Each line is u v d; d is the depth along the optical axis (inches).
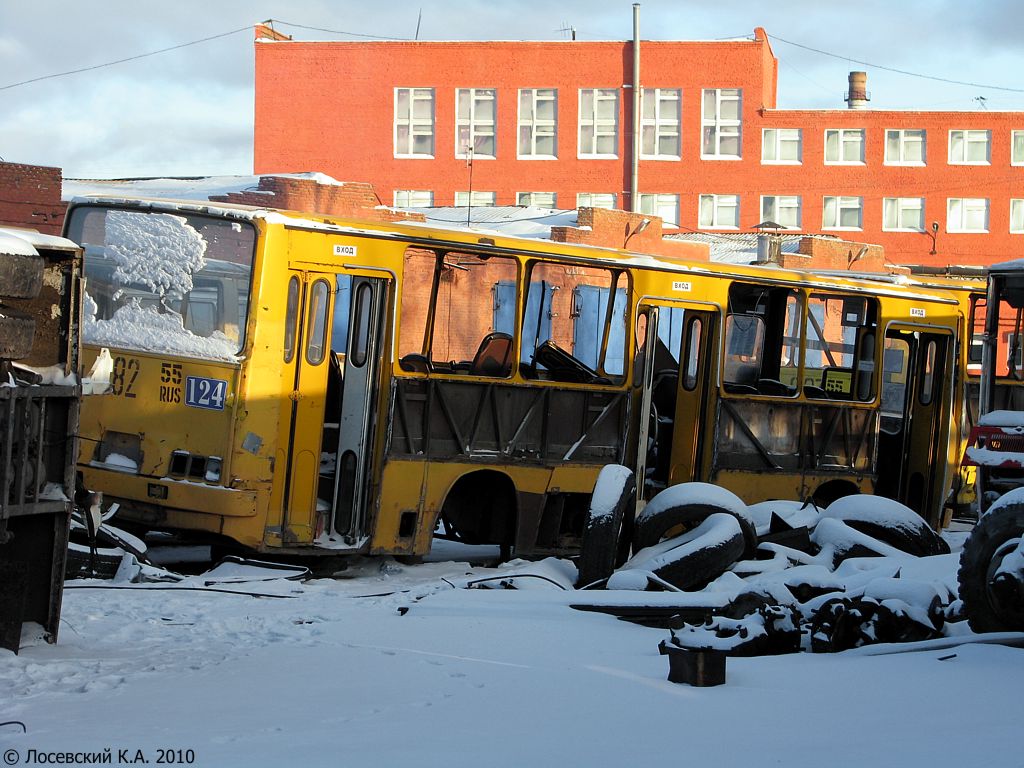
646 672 367.2
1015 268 609.9
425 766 247.8
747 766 251.1
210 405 573.9
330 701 314.8
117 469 582.2
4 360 363.6
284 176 1776.6
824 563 590.9
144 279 596.7
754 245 2450.8
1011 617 424.2
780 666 378.0
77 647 382.3
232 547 603.2
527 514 658.2
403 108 3112.7
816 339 791.7
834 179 3149.6
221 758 251.3
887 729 289.6
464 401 635.5
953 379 879.7
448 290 634.8
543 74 3090.6
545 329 669.9
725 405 740.7
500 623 452.1
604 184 3100.4
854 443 805.2
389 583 578.2
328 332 593.6
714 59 3105.3
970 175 3161.9
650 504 597.6
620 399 692.1
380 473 607.5
